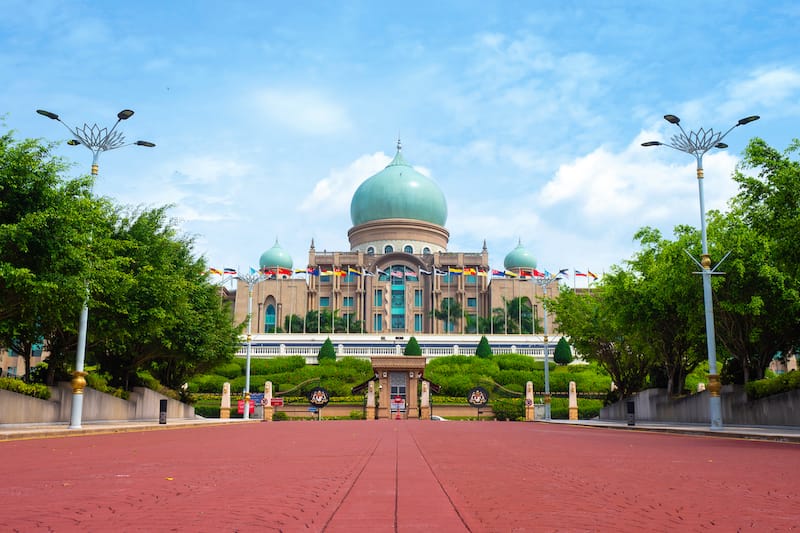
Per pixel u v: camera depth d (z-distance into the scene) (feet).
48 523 20.27
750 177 98.63
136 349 142.61
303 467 38.99
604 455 51.01
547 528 19.44
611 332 172.35
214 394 241.96
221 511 22.53
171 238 130.52
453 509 22.88
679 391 150.30
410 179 459.73
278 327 424.46
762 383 107.76
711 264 109.81
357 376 255.09
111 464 41.42
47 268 84.23
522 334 370.32
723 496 27.50
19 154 81.00
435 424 135.23
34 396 100.42
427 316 431.02
